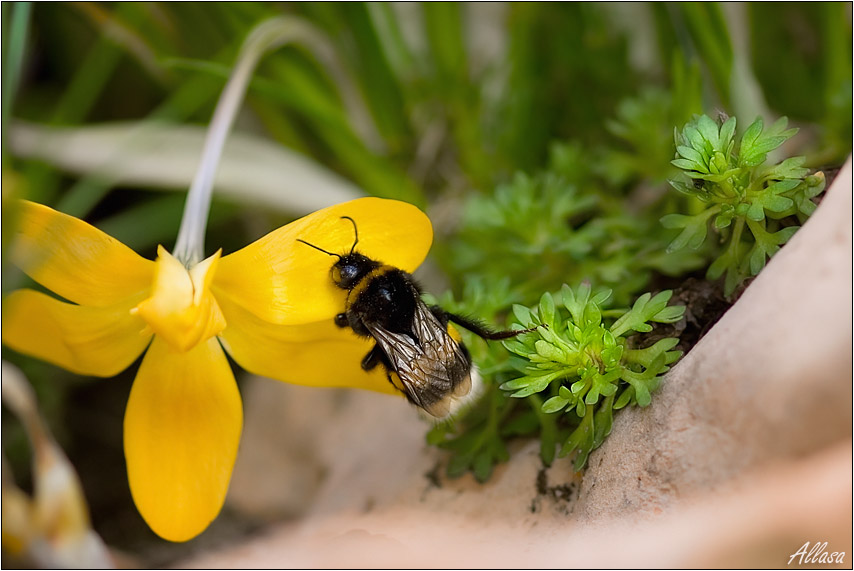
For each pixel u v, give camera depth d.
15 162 0.36
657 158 0.35
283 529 0.34
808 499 0.28
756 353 0.29
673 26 0.35
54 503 0.31
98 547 0.31
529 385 0.31
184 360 0.31
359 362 0.32
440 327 0.32
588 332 0.31
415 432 0.33
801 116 0.36
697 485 0.29
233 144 0.36
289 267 0.31
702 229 0.31
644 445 0.30
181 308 0.30
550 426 0.31
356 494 0.33
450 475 0.32
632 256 0.33
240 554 0.33
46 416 0.36
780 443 0.28
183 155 0.36
